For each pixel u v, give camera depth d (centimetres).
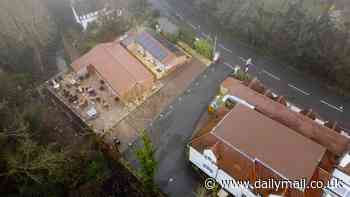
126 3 7519
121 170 4747
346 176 3938
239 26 6750
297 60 6159
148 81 5841
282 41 6194
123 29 7144
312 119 4941
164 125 5409
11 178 3578
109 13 7194
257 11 6400
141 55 6538
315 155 4109
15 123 3938
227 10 6869
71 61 6619
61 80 6175
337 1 5916
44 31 6612
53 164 3678
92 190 4041
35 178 3419
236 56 6538
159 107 5681
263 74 6156
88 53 6350
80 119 5484
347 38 5541
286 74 6156
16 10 6091
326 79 5991
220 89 5750
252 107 4975
